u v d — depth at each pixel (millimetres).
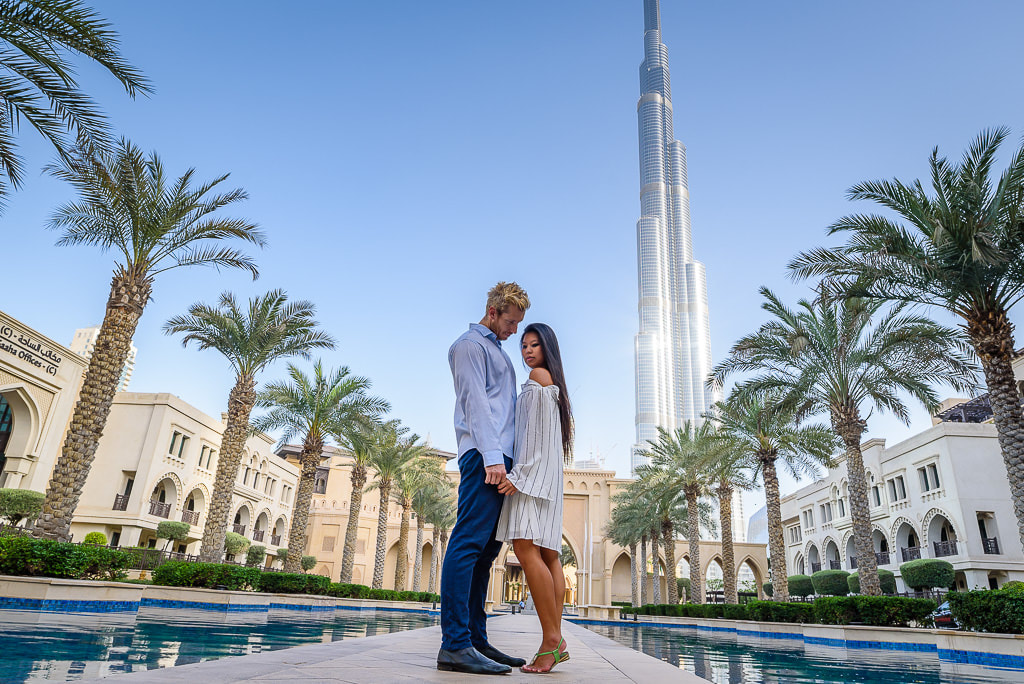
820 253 14867
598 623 28516
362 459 30391
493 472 2828
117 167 14445
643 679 2600
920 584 29250
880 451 36938
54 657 3996
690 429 32219
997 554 28484
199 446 34906
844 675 7527
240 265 16516
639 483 36000
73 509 13672
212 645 5754
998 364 12875
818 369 18625
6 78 10391
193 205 15539
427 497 43312
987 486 29625
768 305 19141
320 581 21688
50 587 10117
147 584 14906
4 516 23078
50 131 10984
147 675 1799
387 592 30109
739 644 14578
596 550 58000
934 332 16016
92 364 14312
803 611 19047
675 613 30672
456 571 2734
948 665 10227
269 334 20266
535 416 3105
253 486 41500
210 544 19453
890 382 18047
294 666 2217
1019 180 12367
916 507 33062
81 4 10398
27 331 25016
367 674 2170
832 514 43625
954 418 35750
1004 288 13117
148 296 15297
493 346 3240
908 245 13562
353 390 24750
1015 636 10188
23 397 24969
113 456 30625
